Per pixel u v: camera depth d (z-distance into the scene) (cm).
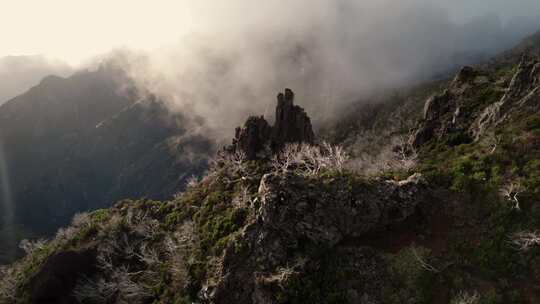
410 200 4681
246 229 4912
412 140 9194
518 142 5200
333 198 4744
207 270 5106
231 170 8300
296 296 4097
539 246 3919
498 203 4466
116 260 6981
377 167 7669
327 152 8512
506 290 3756
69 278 6869
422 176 5047
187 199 8031
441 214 4662
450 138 7738
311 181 4956
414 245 4375
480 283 3872
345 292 4112
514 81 6825
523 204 4328
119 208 9144
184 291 5109
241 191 6831
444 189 4906
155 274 5984
